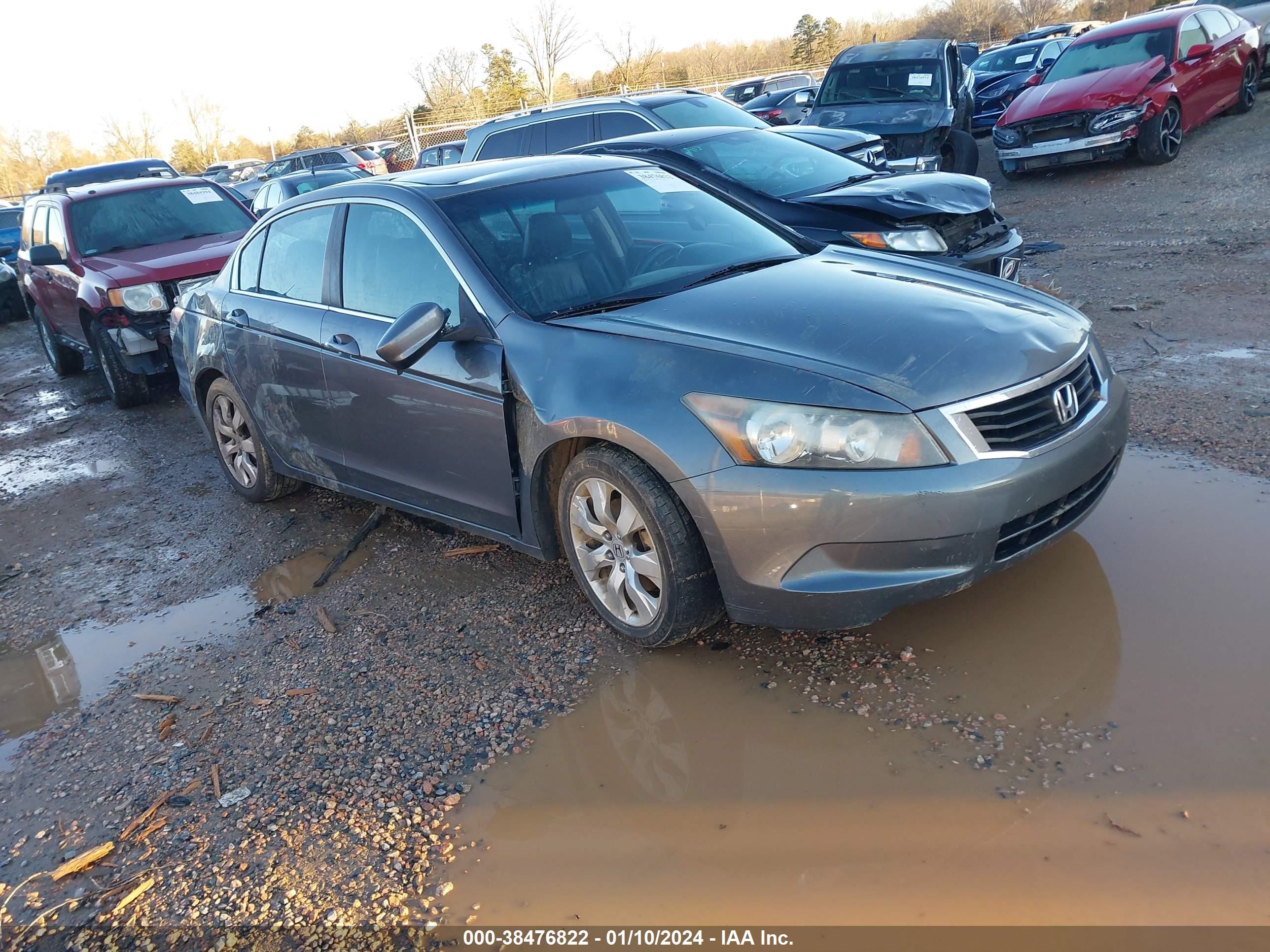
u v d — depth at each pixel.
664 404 2.85
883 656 3.03
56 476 6.35
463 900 2.31
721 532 2.78
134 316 7.25
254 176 30.92
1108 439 3.02
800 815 2.42
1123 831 2.23
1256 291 6.30
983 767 2.49
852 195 6.07
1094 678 2.77
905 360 2.79
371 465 4.09
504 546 4.20
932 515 2.62
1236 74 12.53
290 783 2.81
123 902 2.45
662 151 7.13
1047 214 10.40
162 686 3.46
